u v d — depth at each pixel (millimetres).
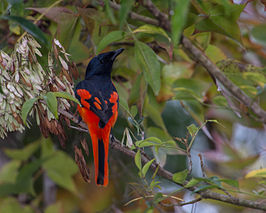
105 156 8406
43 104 8227
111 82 10289
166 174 8469
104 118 8359
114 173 11016
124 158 11227
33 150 11172
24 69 7980
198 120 10188
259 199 7902
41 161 10992
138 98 9539
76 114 9641
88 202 12008
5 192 11000
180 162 12508
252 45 10148
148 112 10258
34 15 8836
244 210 10320
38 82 8109
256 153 10820
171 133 12305
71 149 10969
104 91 9469
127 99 10070
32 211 11500
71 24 8438
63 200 12344
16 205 11320
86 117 8719
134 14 6902
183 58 10172
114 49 10461
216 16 7922
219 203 9969
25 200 12062
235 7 7816
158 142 7871
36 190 12781
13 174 11133
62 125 8586
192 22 8016
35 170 11117
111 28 9273
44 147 11047
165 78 10305
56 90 8289
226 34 8258
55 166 11195
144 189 8422
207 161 10695
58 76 8477
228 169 10461
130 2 6074
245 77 9820
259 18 9570
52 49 8344
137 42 7555
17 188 11070
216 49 9859
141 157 8648
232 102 9227
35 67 8188
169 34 7289
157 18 6500
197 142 12188
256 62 10664
